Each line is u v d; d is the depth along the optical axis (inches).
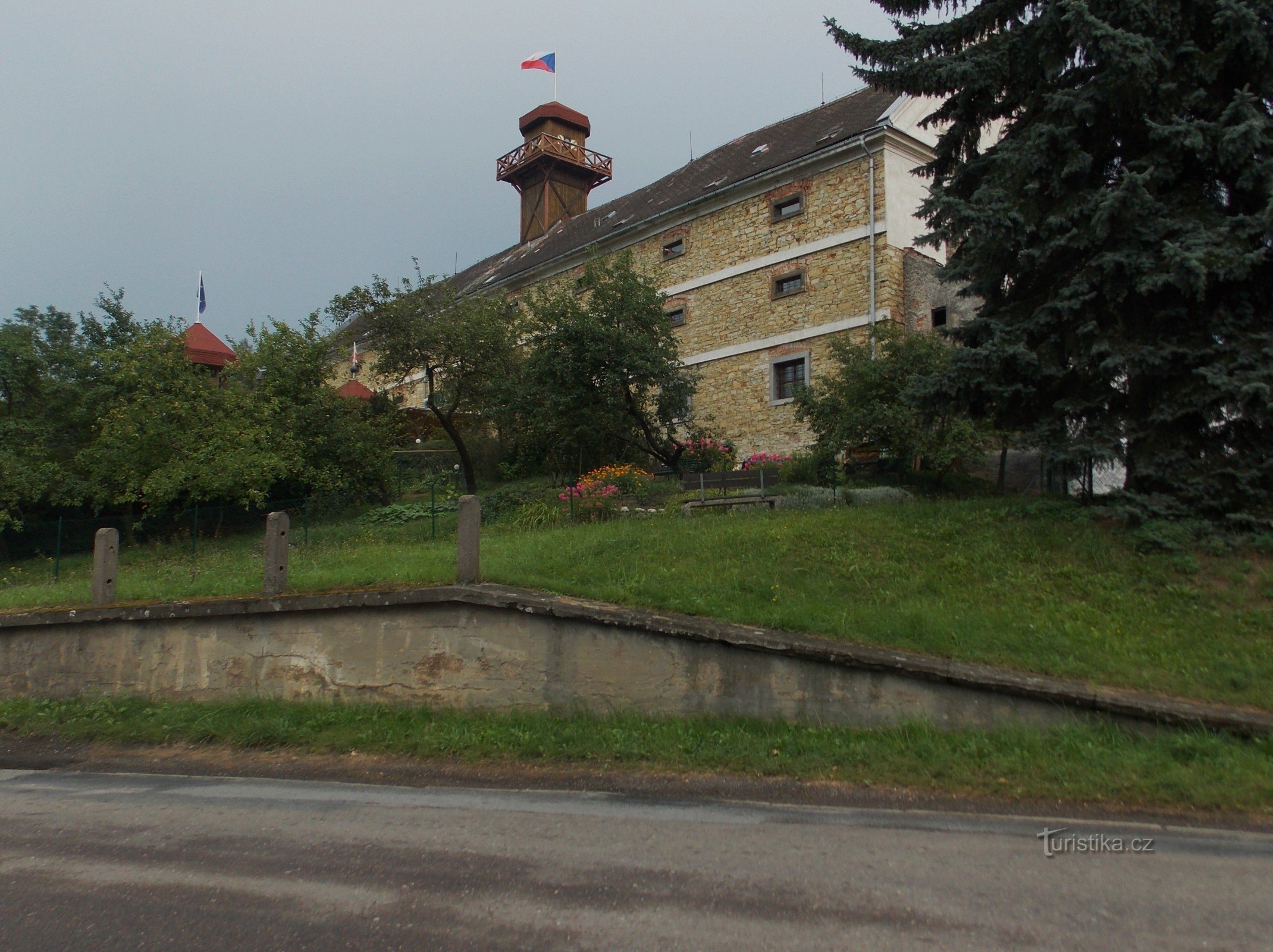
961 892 158.2
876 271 850.8
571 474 783.7
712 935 140.1
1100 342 363.6
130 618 343.3
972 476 665.0
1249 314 357.1
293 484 780.6
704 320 1003.3
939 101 894.4
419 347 828.6
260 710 305.6
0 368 821.2
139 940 140.9
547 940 138.8
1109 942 137.3
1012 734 250.4
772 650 278.4
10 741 309.6
